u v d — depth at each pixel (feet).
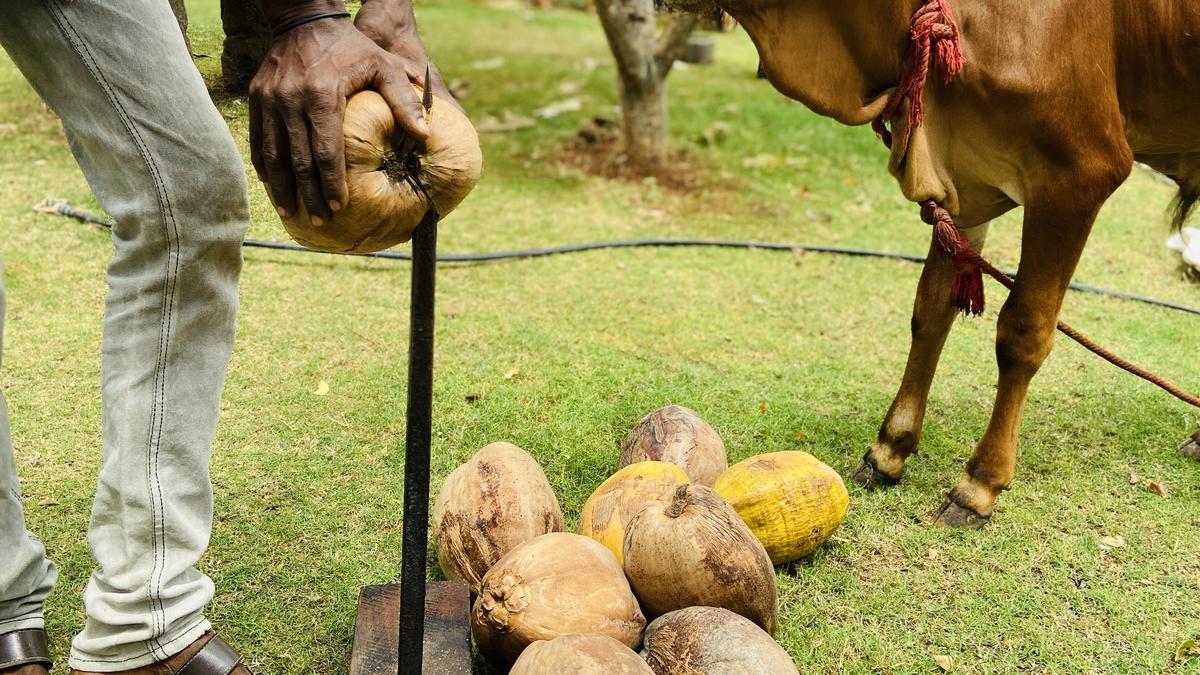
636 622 6.91
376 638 6.93
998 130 8.77
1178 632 8.36
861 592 8.71
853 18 8.52
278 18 5.07
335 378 12.14
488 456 8.07
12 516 6.61
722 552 7.09
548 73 32.07
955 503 9.80
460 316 14.29
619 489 8.14
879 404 12.27
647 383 12.47
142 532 6.03
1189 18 8.84
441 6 48.47
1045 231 8.95
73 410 11.03
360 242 5.35
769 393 12.39
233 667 6.55
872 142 24.26
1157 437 11.58
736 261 17.24
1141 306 15.78
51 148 19.88
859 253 17.75
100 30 5.24
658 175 21.65
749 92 29.30
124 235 5.78
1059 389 12.75
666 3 9.07
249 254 15.84
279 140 5.06
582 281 15.96
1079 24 8.49
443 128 5.19
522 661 6.13
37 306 13.46
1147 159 10.58
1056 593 8.82
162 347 5.90
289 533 9.09
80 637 6.29
